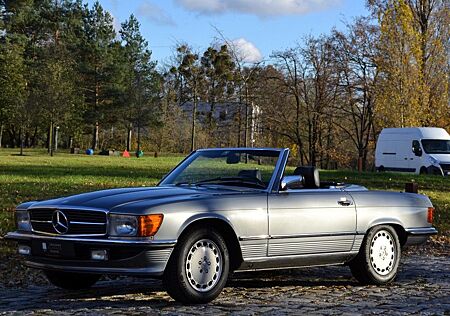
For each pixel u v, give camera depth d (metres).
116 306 7.18
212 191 7.75
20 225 7.68
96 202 7.23
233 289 8.39
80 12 83.06
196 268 7.20
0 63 72.75
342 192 8.55
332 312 7.08
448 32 49.91
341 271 10.05
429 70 49.94
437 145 40.44
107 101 80.81
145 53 84.62
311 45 55.16
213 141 73.00
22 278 9.12
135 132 89.44
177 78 80.44
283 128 57.75
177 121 80.44
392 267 8.97
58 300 7.57
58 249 7.11
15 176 25.28
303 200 8.10
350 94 56.66
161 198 7.29
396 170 42.34
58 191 18.91
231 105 66.38
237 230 7.49
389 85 50.09
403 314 7.06
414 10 50.47
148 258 6.89
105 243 6.88
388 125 50.81
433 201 21.11
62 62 75.19
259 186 8.02
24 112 63.66
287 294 8.12
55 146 72.50
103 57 79.81
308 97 56.31
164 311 6.90
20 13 74.69
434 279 9.52
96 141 83.00
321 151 57.81
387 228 8.91
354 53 54.41
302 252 8.08
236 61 57.03
